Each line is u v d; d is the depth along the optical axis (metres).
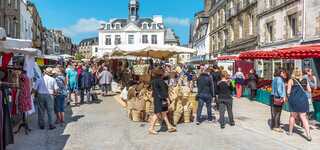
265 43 28.36
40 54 12.56
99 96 21.42
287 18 24.56
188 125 11.77
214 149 8.48
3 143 7.84
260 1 29.36
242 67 26.41
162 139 9.59
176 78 19.20
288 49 16.72
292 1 23.58
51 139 9.59
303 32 22.19
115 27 99.12
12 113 9.86
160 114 10.55
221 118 11.34
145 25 99.19
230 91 11.61
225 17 41.66
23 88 10.12
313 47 15.07
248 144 9.01
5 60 10.76
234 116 13.66
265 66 27.78
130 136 9.97
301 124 11.58
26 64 11.82
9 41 9.15
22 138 9.73
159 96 10.25
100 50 98.75
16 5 36.34
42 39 75.00
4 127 7.86
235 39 37.34
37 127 11.32
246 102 18.72
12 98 9.89
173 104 11.74
